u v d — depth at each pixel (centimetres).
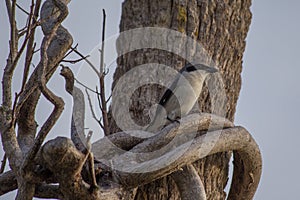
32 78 1003
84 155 853
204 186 1098
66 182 870
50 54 995
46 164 877
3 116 979
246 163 1118
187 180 1044
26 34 939
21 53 946
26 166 885
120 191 962
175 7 1177
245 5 1193
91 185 888
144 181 974
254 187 1142
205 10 1162
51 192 951
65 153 838
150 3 1204
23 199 920
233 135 1072
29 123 1056
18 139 1048
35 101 1040
